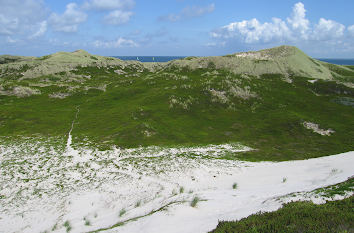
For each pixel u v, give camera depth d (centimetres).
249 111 10544
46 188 4031
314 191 1956
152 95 12125
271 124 8856
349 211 1209
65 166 5122
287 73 16575
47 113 10412
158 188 3731
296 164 4688
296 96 12631
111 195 3619
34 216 3128
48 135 7738
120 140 7106
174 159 5359
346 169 3278
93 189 3912
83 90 14788
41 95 13975
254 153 6162
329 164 4094
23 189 3997
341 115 10275
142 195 3497
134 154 5975
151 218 1969
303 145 7031
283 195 2100
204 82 13162
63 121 9356
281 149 6650
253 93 12231
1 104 12038
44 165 5175
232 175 4256
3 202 3553
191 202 2272
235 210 1905
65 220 2927
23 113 10125
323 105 11544
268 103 11431
